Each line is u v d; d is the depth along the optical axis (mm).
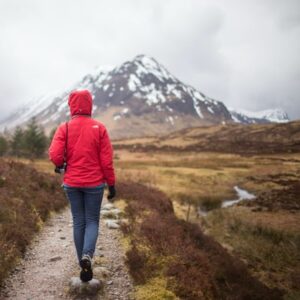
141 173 51688
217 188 42156
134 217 10008
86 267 4793
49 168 45500
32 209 9422
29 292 4980
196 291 5367
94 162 4984
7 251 5906
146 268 5914
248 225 20312
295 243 16766
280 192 36125
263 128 179625
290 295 10414
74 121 5031
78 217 5137
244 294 7238
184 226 10547
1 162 13469
